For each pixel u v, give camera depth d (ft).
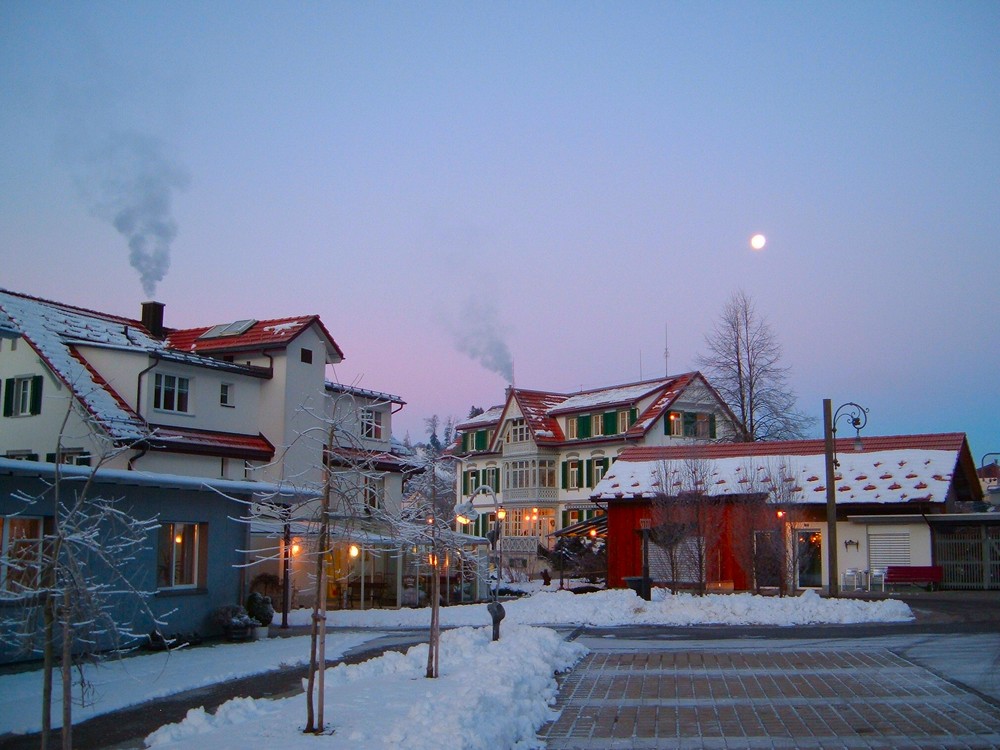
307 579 109.91
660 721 38.32
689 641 67.51
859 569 117.60
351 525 46.42
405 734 30.83
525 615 89.76
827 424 97.09
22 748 35.09
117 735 37.29
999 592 108.88
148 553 63.98
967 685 45.65
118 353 107.86
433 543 48.32
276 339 121.60
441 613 95.61
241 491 70.18
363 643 69.15
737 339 178.70
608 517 138.51
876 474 122.83
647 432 175.94
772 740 34.63
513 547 191.01
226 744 31.35
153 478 61.26
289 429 121.29
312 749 30.40
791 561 108.68
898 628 74.13
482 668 45.44
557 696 44.27
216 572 71.20
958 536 114.62
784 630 74.84
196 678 50.47
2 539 52.80
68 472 53.72
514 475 201.87
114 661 49.75
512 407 204.74
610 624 82.69
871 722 37.42
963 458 130.72
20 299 115.85
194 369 112.68
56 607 27.25
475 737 30.50
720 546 125.39
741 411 176.96
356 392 132.16
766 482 113.60
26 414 104.78
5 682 47.98
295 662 57.31
